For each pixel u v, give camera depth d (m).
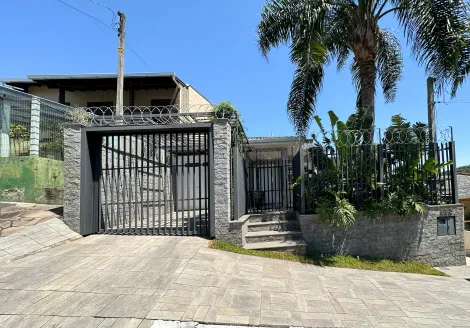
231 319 3.51
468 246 9.30
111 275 4.54
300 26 7.73
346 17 8.91
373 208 6.91
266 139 12.02
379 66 10.63
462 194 18.08
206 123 6.77
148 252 5.66
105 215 7.35
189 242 6.38
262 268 5.44
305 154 7.37
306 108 9.42
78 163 6.96
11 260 5.11
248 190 9.59
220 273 4.89
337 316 3.81
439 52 7.27
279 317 3.65
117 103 11.52
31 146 9.04
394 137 7.51
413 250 6.98
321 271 5.76
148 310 3.56
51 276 4.47
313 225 6.96
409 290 4.99
